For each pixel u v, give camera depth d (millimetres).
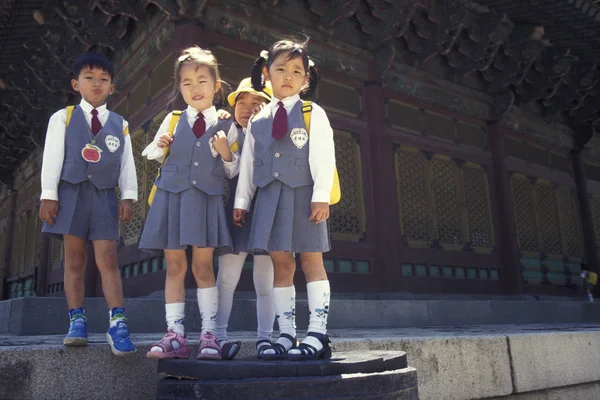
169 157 2504
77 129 2576
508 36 11156
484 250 10875
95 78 2684
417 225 9805
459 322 7367
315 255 2410
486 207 11297
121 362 2383
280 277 2408
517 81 11641
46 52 10383
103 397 2305
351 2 8891
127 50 9562
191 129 2543
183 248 2387
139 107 8953
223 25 7895
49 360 2215
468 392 3148
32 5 9039
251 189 2553
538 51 11031
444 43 10492
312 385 1826
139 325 4539
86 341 2332
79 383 2262
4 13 9031
